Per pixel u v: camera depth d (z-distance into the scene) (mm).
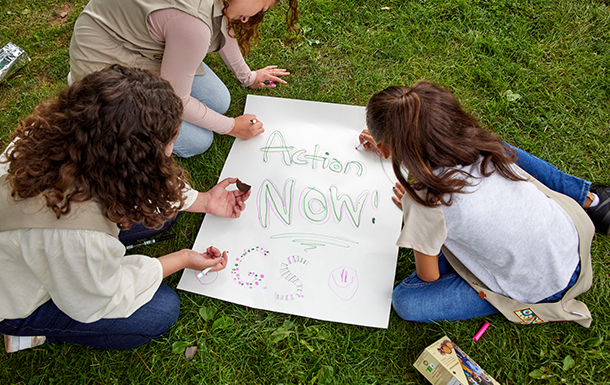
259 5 1382
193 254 1498
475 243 1246
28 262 1030
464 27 2121
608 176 1785
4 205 1002
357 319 1505
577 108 1927
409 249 1661
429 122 1074
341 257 1586
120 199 1010
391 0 2180
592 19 2109
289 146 1823
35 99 2047
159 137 995
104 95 903
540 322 1412
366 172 1750
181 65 1400
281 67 2076
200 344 1522
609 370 1457
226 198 1662
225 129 1759
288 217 1667
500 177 1197
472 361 1385
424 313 1474
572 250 1275
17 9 2254
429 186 1124
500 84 1975
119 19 1377
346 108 1873
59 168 937
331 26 2135
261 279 1568
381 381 1473
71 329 1288
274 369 1488
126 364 1521
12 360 1543
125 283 1242
